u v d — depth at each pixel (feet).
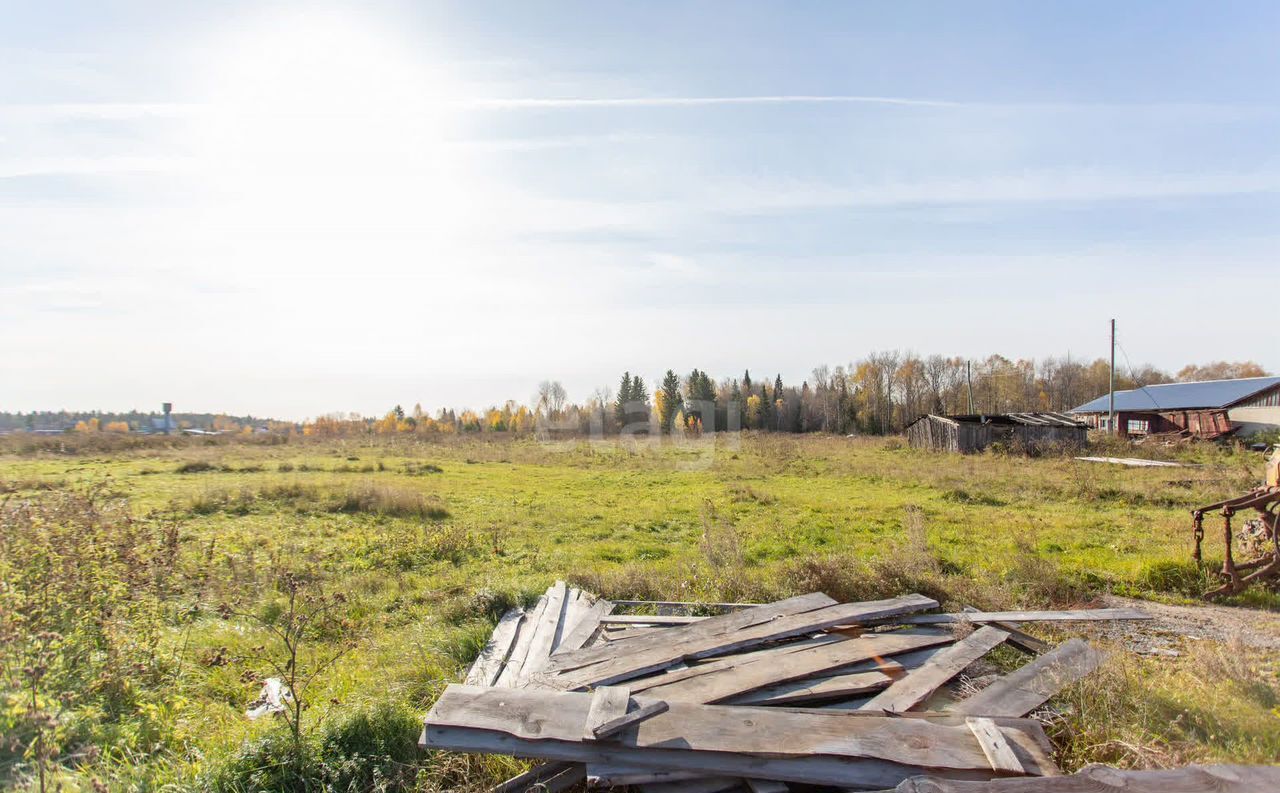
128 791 12.68
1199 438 120.16
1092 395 253.03
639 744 12.59
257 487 58.95
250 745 14.24
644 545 40.55
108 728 15.31
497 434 147.13
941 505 55.77
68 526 21.76
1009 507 54.60
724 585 27.89
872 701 15.15
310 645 22.89
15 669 15.05
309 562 31.58
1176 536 39.96
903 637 19.27
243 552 33.09
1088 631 23.16
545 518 50.49
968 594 26.68
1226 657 19.13
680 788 12.45
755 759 12.28
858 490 66.95
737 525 46.85
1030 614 22.75
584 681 16.28
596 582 29.14
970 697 15.42
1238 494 55.01
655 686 15.75
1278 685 17.92
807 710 14.61
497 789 13.11
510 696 14.51
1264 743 14.43
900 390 247.70
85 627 18.20
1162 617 25.57
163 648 20.81
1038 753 12.42
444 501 58.54
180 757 14.58
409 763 14.28
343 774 13.94
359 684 19.04
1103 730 14.85
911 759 12.14
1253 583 28.78
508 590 27.04
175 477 72.43
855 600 26.35
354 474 79.15
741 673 16.30
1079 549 38.09
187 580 26.76
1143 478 68.28
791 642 18.97
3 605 16.16
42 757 11.94
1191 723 15.57
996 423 109.09
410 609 27.37
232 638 22.66
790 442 123.13
